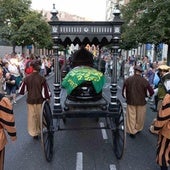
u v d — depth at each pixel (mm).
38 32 32688
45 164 6332
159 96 8164
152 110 12008
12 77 13242
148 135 8516
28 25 31969
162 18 18016
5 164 6309
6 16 31516
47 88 7891
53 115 6680
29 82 7777
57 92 6699
